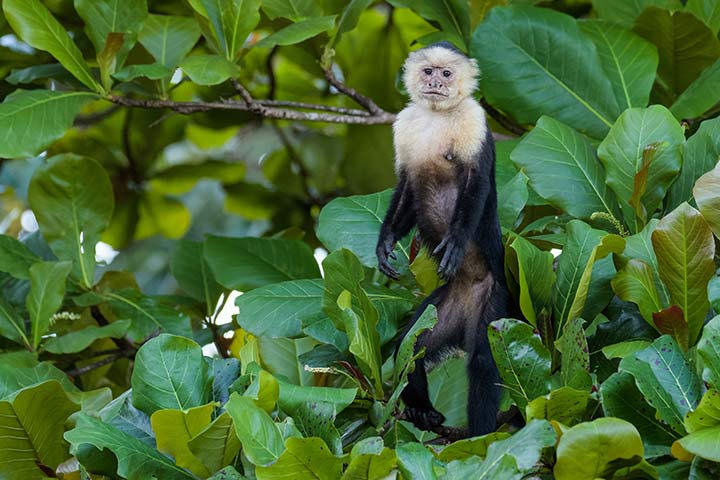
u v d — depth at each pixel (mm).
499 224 10906
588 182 10609
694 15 12727
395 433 8984
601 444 6773
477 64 12492
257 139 19688
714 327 7457
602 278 9398
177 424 7781
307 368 9297
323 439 7961
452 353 10914
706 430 7117
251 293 10438
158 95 13133
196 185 19812
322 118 13375
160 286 18734
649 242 9219
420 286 11070
